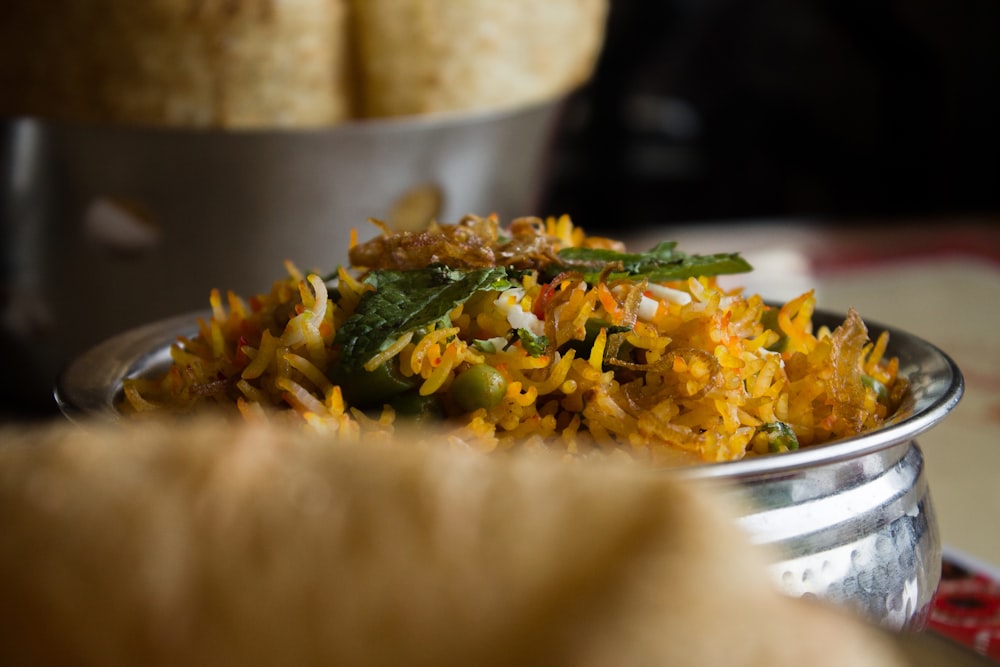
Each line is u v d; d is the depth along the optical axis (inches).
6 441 5.4
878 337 15.6
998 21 58.1
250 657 4.6
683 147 57.2
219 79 22.3
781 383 14.0
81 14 21.6
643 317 14.2
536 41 26.2
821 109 59.1
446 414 13.5
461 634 4.5
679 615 4.4
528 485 5.0
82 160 23.1
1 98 22.6
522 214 28.4
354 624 4.6
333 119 23.8
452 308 13.6
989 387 24.5
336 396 13.1
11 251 24.5
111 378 14.9
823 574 12.9
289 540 4.8
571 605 4.5
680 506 4.9
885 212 61.1
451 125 24.7
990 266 37.1
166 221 23.5
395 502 4.9
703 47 56.8
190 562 4.8
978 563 16.8
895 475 13.6
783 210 60.0
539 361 13.4
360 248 14.9
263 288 24.3
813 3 57.1
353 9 23.6
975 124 59.8
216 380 14.2
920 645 9.3
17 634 4.7
